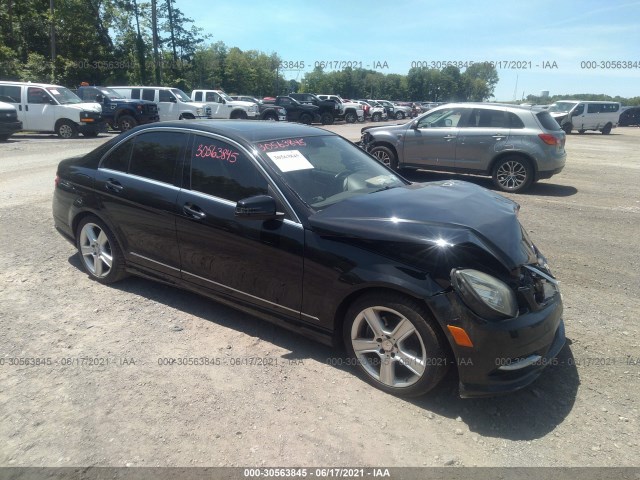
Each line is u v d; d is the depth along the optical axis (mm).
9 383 3121
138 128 4324
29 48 36344
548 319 2945
